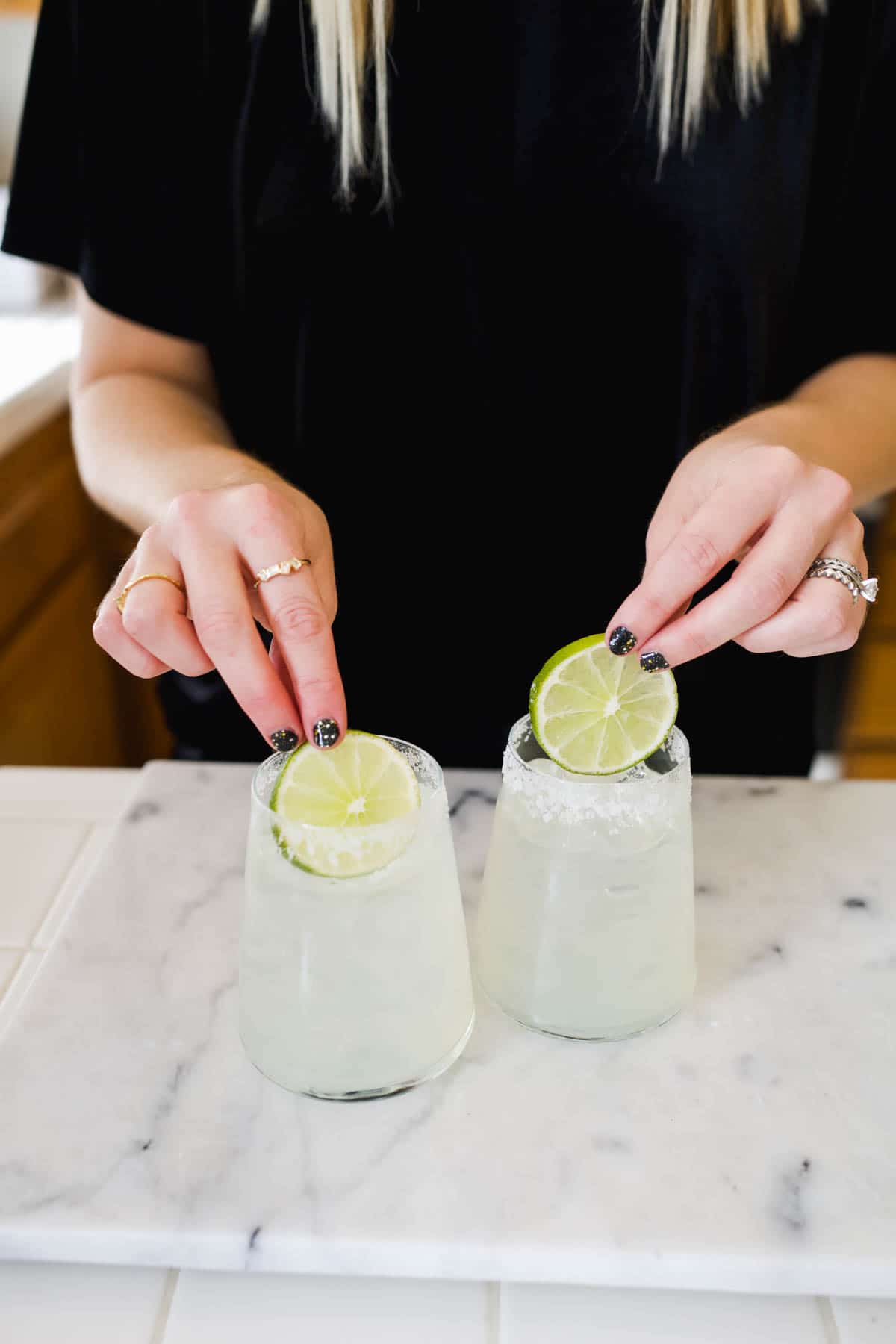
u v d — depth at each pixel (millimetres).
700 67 659
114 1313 423
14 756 1154
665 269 719
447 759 850
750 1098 485
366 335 741
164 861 611
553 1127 474
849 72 693
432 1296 429
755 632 504
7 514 1123
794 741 857
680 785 492
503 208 706
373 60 677
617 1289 432
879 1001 532
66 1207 440
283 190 706
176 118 712
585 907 489
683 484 554
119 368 785
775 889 599
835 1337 417
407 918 459
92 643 1379
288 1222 436
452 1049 493
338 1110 480
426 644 822
